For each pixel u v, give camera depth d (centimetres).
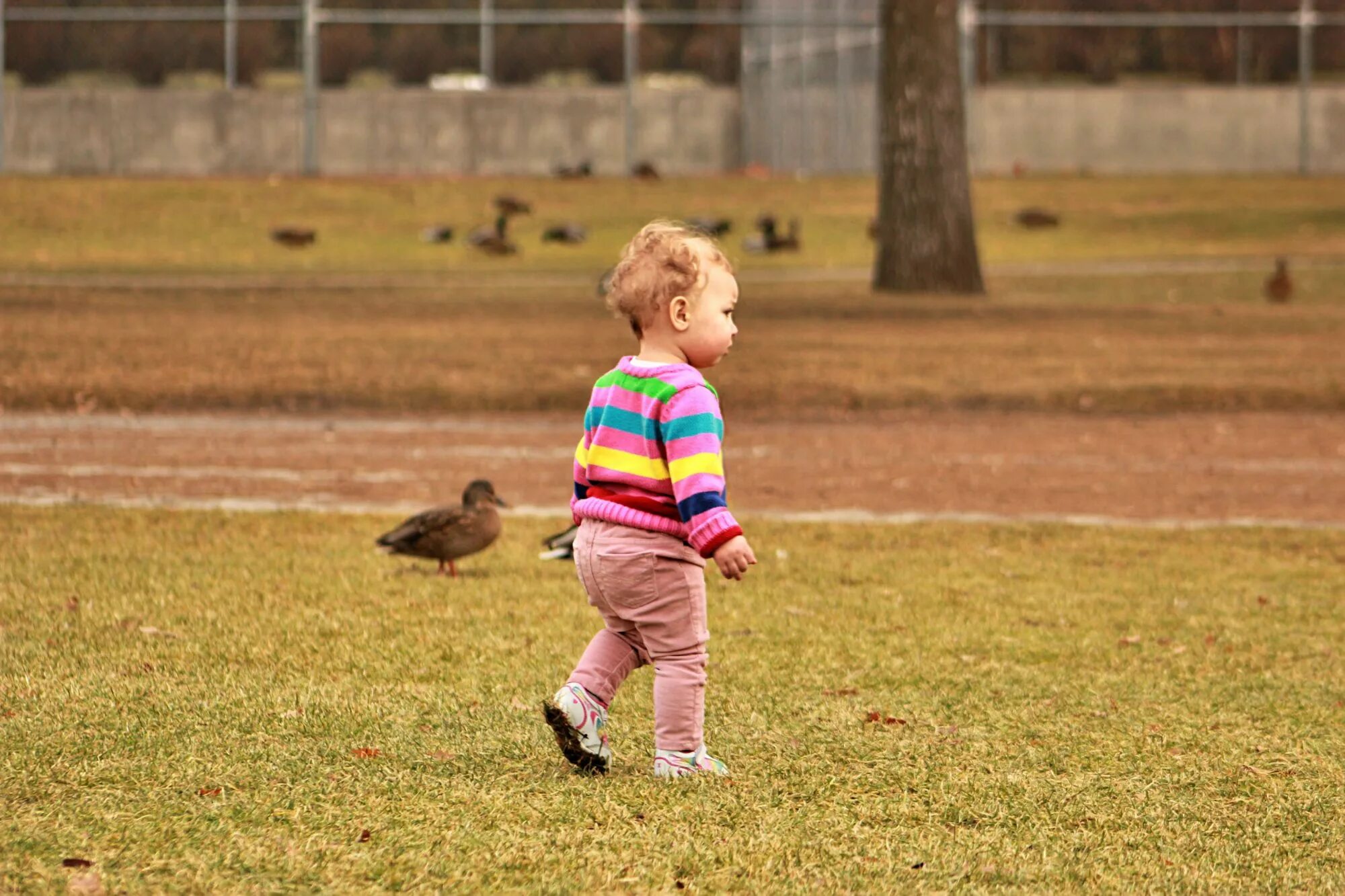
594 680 1348
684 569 1310
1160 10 16125
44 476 3638
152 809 1176
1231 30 16125
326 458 4050
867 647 1991
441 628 2012
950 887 1058
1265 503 3581
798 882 1059
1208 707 1689
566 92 15812
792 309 7862
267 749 1366
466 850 1100
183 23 15512
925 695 1714
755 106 16488
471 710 1545
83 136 15112
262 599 2195
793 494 3631
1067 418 5112
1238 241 11750
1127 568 2731
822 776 1345
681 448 1280
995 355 6325
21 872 1027
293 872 1046
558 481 3741
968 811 1248
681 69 16650
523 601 2262
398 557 2655
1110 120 15800
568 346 6488
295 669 1734
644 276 1320
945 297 8606
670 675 1320
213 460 3984
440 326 7088
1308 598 2462
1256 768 1426
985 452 4378
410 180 13738
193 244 10775
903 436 4700
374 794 1238
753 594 2395
